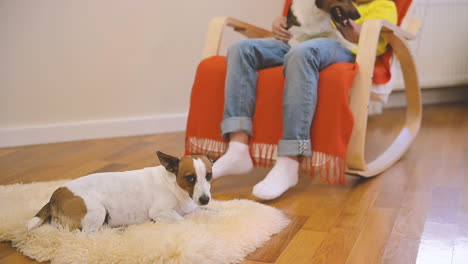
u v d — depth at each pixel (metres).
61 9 2.65
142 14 2.78
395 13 2.12
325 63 1.78
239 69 1.82
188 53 2.90
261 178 1.96
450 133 2.59
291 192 1.79
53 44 2.67
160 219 1.34
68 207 1.27
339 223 1.47
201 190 1.30
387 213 1.54
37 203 1.53
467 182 1.82
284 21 2.11
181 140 2.68
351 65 1.76
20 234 1.31
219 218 1.39
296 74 1.69
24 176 2.04
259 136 1.82
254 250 1.27
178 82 2.91
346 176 1.97
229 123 1.80
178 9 2.83
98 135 2.79
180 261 1.14
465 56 3.22
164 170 1.38
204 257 1.17
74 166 2.18
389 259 1.22
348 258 1.23
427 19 3.15
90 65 2.75
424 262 1.20
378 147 2.43
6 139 2.62
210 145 1.94
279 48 1.96
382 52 2.11
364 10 2.12
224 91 1.90
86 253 1.18
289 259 1.22
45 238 1.25
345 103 1.68
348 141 1.70
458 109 3.20
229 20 2.18
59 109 2.73
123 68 2.80
